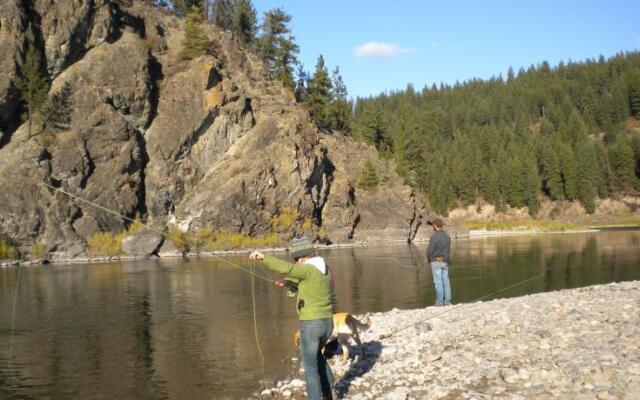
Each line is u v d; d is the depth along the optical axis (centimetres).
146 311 1652
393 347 980
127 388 875
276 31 8875
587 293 1363
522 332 970
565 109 16450
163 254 4716
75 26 5400
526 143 13625
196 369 971
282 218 5706
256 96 6650
